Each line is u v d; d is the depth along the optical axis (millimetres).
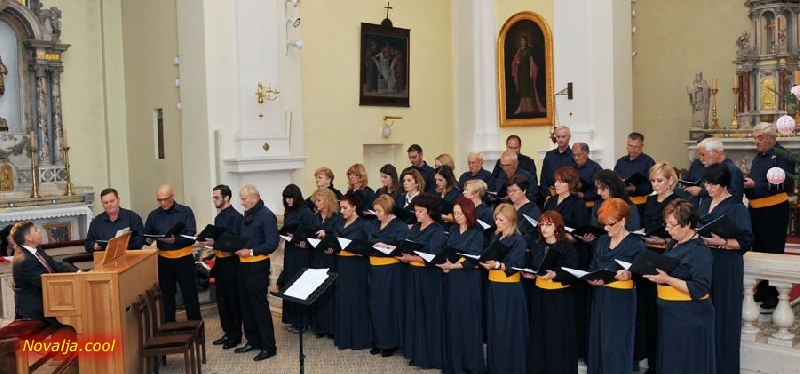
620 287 5539
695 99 13305
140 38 12664
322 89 12781
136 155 13078
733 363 5711
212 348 7836
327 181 8383
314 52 12641
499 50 14039
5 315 8203
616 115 12008
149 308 6867
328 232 7855
